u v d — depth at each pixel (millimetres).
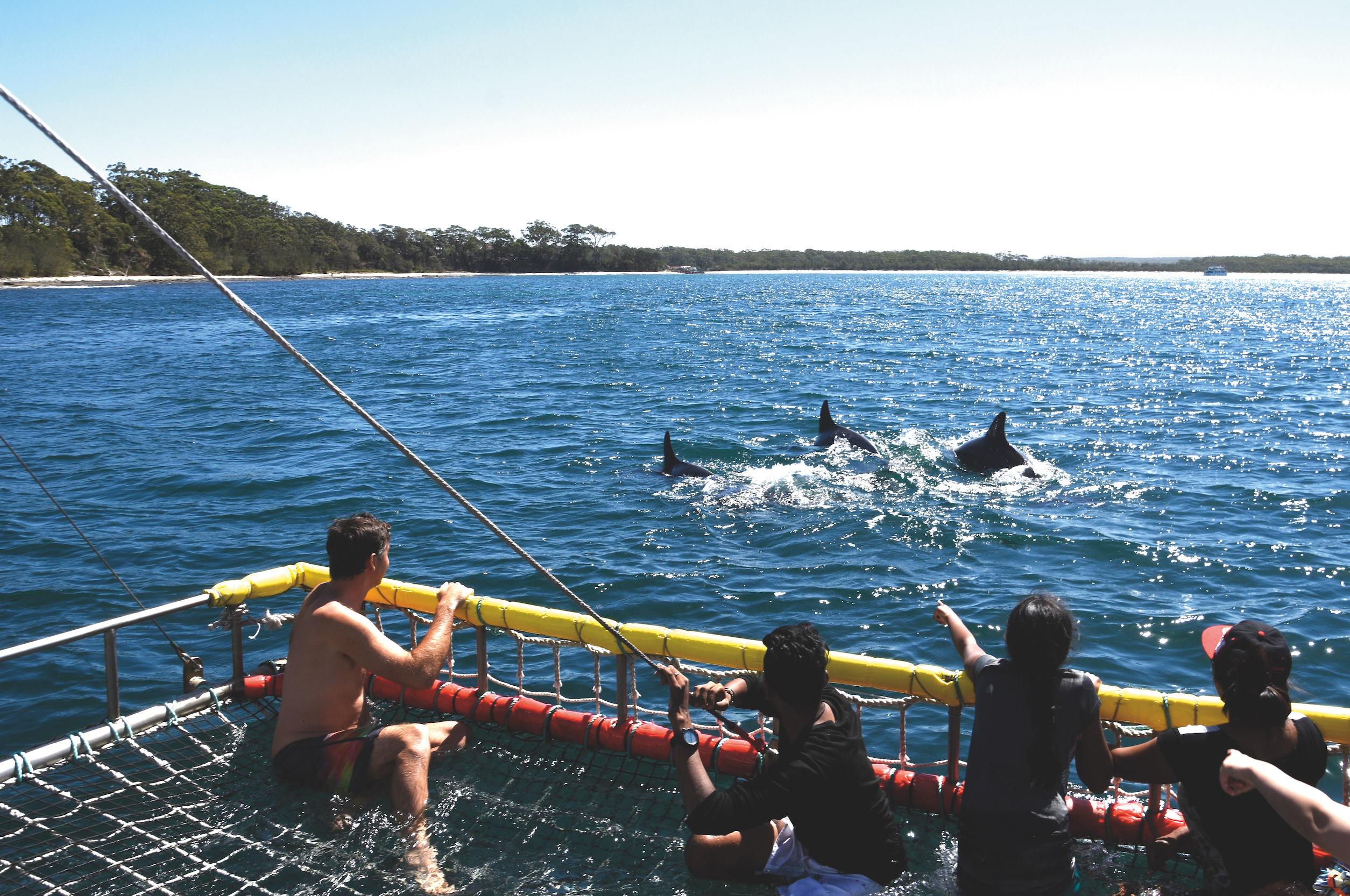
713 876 3598
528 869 3705
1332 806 2660
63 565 9797
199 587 9164
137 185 134875
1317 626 7891
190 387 24953
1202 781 3264
